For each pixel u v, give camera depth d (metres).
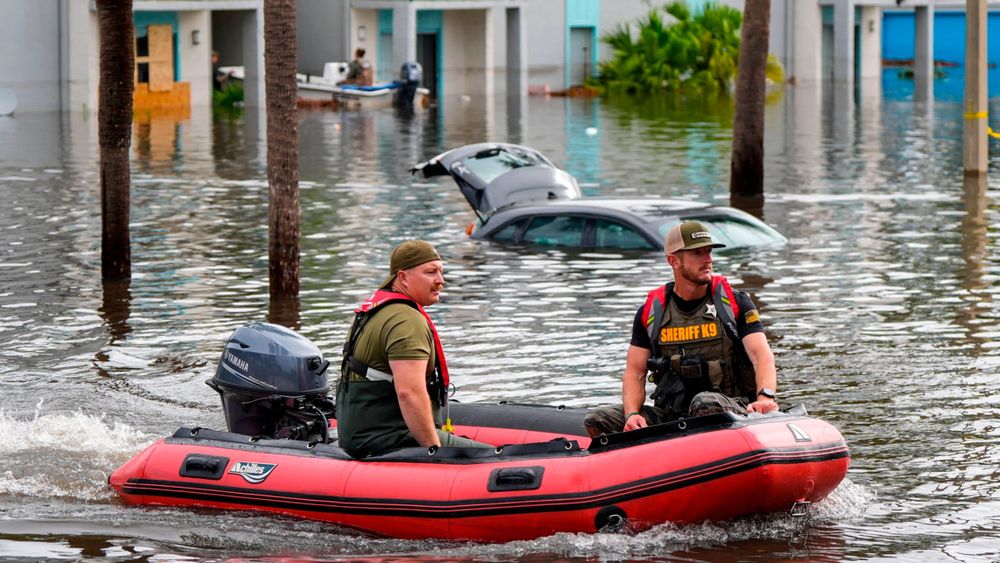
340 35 77.06
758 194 32.44
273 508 11.17
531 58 84.00
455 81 82.19
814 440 10.73
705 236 11.02
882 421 13.81
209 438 11.84
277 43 19.91
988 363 16.09
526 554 10.21
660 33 83.56
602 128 55.00
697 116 61.78
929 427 13.59
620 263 23.00
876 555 10.11
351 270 22.94
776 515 10.71
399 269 11.11
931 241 25.25
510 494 10.48
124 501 11.76
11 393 15.42
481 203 26.78
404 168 39.91
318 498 11.01
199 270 23.08
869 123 56.44
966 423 13.70
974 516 11.05
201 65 70.06
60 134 51.03
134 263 23.73
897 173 37.38
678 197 32.44
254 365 12.27
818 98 74.25
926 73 97.75
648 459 10.46
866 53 96.94
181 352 17.33
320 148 46.91
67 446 13.44
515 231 25.48
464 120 60.28
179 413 14.70
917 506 11.30
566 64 85.50
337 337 17.98
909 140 48.06
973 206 30.14
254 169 39.38
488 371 16.12
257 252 24.91
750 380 11.30
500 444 12.50
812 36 92.12
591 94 81.69
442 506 10.58
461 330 18.31
